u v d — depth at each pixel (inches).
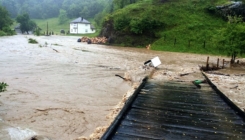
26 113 285.1
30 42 1515.7
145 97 329.4
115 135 196.4
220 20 1648.6
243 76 585.0
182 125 224.5
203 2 1839.3
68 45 1509.6
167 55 1137.4
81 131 241.8
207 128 218.5
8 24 2967.5
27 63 680.4
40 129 241.1
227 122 235.3
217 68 715.4
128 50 1353.3
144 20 1680.6
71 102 339.6
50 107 311.6
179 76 536.1
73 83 466.0
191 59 993.5
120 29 1781.5
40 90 398.3
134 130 207.9
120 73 597.0
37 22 5782.5
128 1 2593.5
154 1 2047.2
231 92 412.8
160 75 546.0
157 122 229.8
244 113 240.1
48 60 762.2
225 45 844.0
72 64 709.9
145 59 919.0
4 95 356.5
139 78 524.4
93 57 914.7
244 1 1636.3
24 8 6259.8
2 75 504.7
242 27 804.0
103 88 438.9
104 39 1878.7
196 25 1606.8
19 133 221.1
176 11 1797.5
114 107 320.5
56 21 5639.8
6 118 265.0
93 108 315.9
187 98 329.7
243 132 210.5
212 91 376.8
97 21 4163.4
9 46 1186.0
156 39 1611.7
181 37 1535.4
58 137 226.4
